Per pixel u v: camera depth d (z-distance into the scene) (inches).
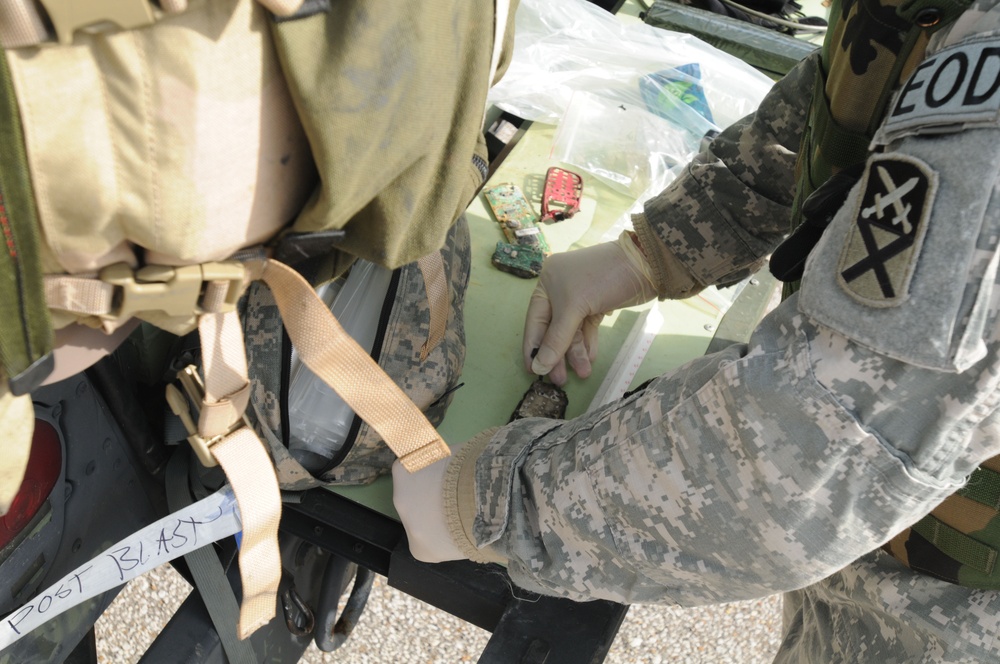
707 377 24.5
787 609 40.4
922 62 21.6
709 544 25.7
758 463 23.0
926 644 28.3
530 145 58.7
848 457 21.9
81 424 29.9
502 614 35.3
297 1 16.4
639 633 67.2
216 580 35.2
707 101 62.5
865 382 21.3
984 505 25.1
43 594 27.6
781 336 23.1
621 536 27.6
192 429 25.4
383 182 20.1
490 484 31.6
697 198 43.0
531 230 51.1
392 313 35.4
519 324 47.1
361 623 64.3
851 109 27.0
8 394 19.4
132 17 14.8
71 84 15.3
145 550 29.3
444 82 19.8
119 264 18.7
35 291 17.3
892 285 20.0
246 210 19.0
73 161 16.0
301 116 17.8
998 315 19.4
